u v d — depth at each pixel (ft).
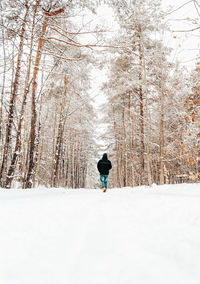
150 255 5.79
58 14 30.19
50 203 13.87
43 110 59.77
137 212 10.94
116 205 13.01
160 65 38.34
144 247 6.35
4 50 28.60
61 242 6.63
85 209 11.66
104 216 9.98
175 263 5.37
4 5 26.13
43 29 30.73
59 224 8.56
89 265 5.08
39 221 9.03
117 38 36.22
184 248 6.28
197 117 28.07
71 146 81.15
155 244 6.60
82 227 8.10
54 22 29.14
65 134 77.87
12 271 4.88
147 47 45.01
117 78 48.80
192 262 5.45
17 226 8.36
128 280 4.42
